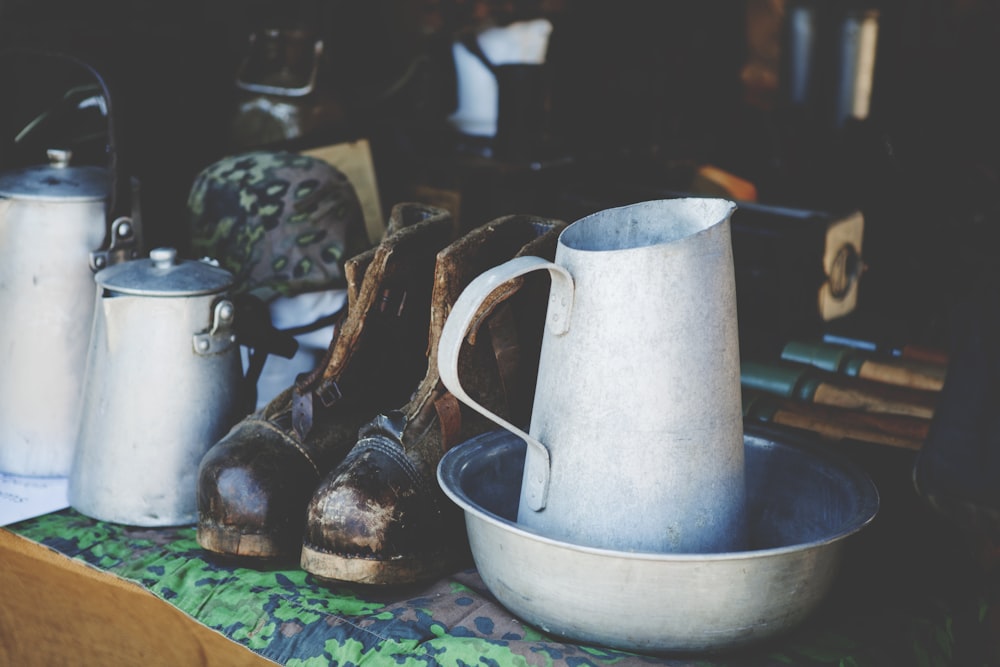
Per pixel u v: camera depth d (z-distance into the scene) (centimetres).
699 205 105
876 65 280
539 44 239
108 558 126
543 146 235
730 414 103
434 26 262
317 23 254
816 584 98
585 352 100
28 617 138
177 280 132
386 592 115
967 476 121
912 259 209
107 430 132
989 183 217
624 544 100
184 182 219
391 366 131
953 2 293
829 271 187
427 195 238
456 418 119
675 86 286
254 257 166
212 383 134
